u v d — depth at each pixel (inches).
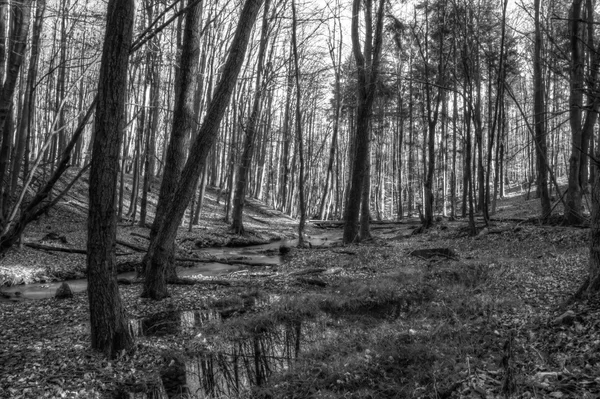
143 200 909.2
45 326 322.0
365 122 792.3
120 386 236.7
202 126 357.4
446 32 921.5
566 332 255.3
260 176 1793.8
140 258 655.8
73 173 1112.8
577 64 257.9
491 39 901.2
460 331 293.1
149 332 316.8
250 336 319.0
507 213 1024.9
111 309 262.8
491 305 341.1
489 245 636.7
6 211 259.6
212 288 444.5
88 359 254.4
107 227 255.8
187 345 293.1
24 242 668.1
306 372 251.9
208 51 958.4
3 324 329.1
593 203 295.3
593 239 294.5
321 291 433.4
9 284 524.4
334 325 339.3
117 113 244.7
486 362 236.7
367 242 793.6
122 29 239.5
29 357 259.0
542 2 644.7
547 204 706.8
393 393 222.5
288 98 1359.5
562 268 431.2
